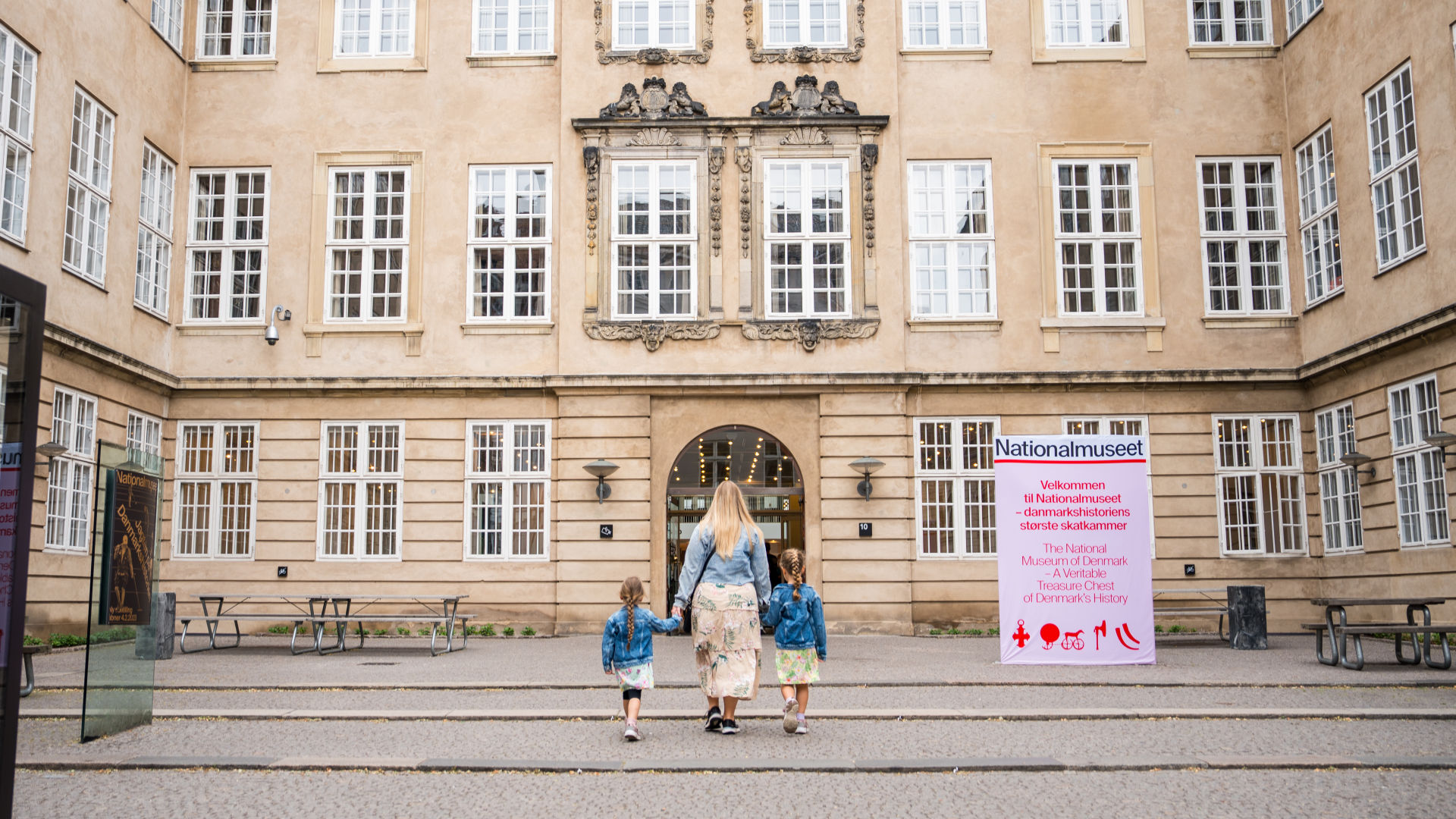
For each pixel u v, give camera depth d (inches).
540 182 911.7
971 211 903.7
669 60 904.3
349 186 914.1
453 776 323.0
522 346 890.1
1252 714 419.2
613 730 394.6
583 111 900.0
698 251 884.6
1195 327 890.7
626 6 919.0
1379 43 774.5
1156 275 893.8
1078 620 602.2
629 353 876.0
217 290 909.8
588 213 886.4
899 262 882.1
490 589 868.6
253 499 884.6
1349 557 830.5
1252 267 904.3
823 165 894.4
